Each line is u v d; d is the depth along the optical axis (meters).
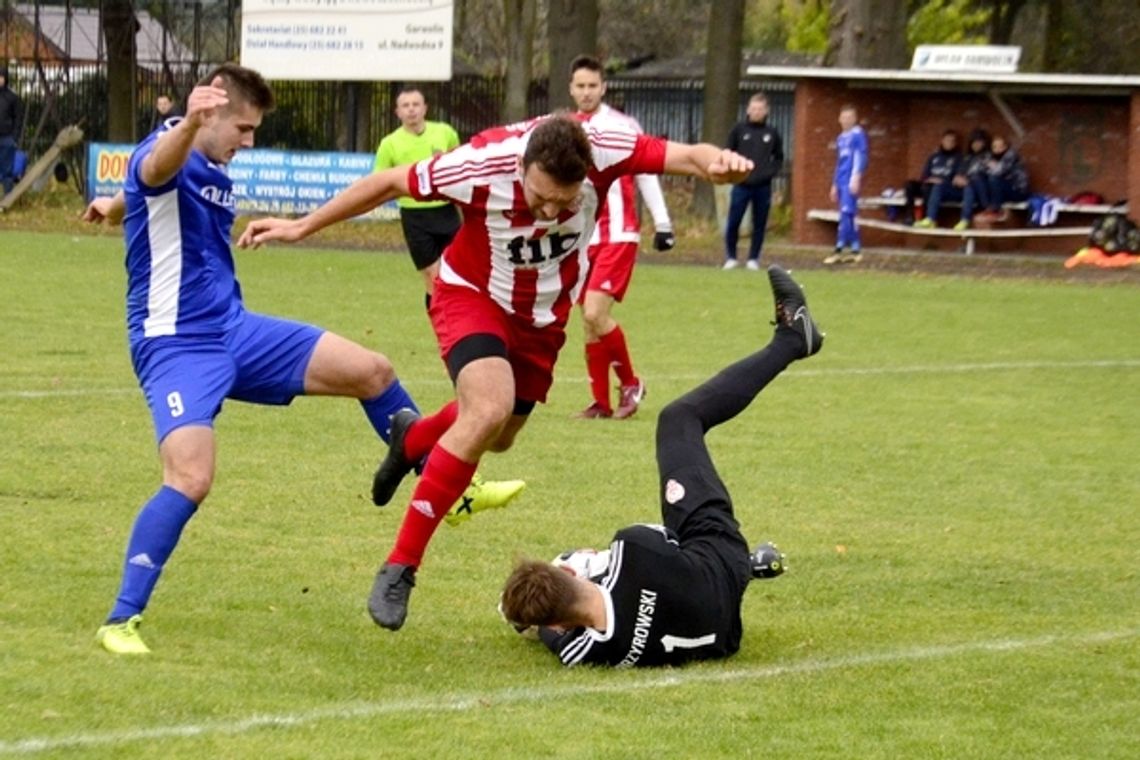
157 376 8.89
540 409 17.56
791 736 7.38
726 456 15.01
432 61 44.47
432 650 8.74
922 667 8.62
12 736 6.91
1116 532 12.23
